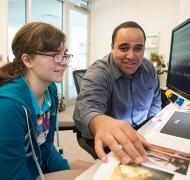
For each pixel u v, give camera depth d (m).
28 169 0.93
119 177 0.57
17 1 3.55
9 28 3.21
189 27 1.00
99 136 0.74
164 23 4.70
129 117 1.48
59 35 0.99
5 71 1.00
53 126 1.24
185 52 1.05
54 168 1.20
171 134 0.90
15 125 0.84
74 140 2.96
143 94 1.51
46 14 4.50
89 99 1.12
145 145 0.72
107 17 5.17
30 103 0.97
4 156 0.82
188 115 1.21
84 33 5.30
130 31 1.31
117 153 0.66
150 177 0.56
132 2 4.91
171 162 0.64
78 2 5.04
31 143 0.96
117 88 1.38
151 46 4.83
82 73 1.94
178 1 4.52
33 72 1.01
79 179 0.63
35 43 0.96
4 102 0.84
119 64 1.36
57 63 1.00
